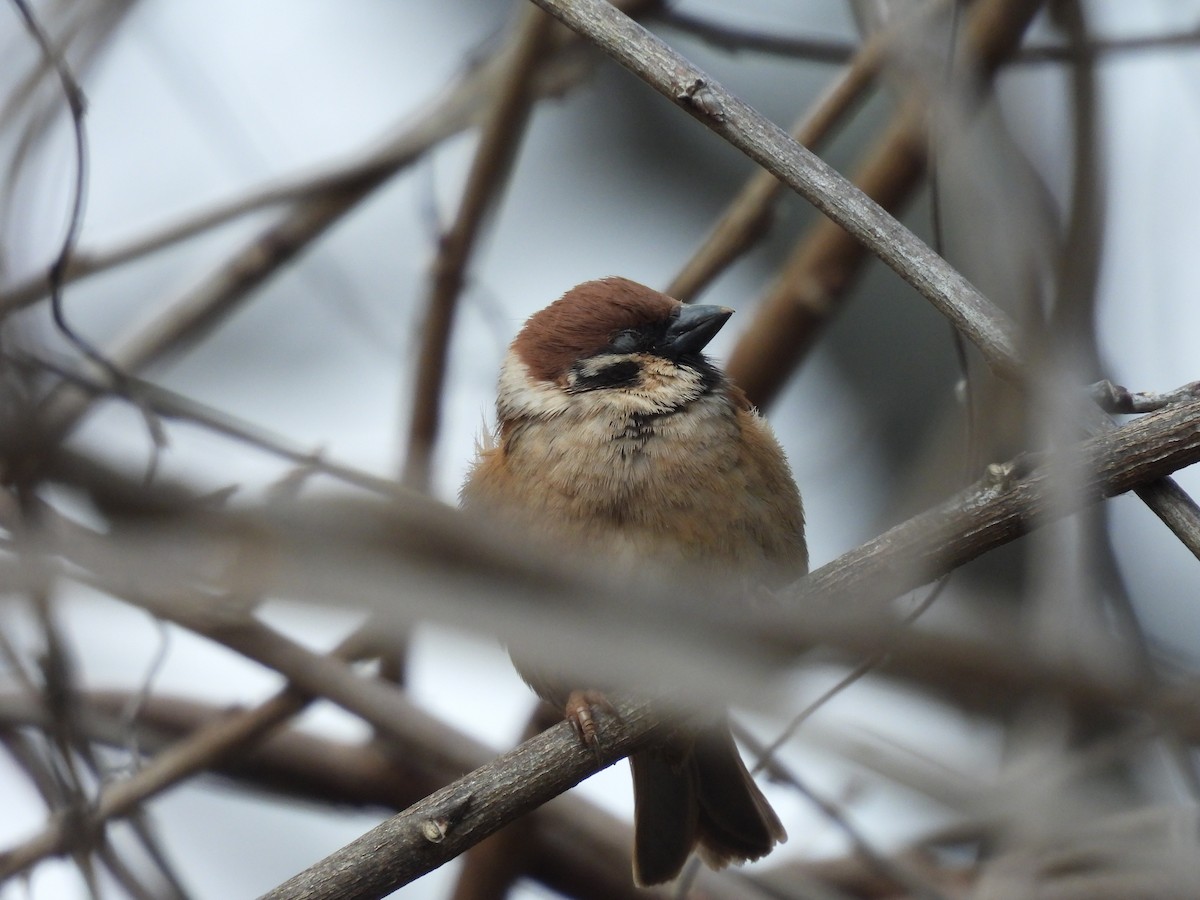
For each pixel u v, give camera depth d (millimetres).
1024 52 7316
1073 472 5121
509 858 9195
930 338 12242
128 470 3539
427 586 3377
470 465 8570
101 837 7262
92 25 7953
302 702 8031
